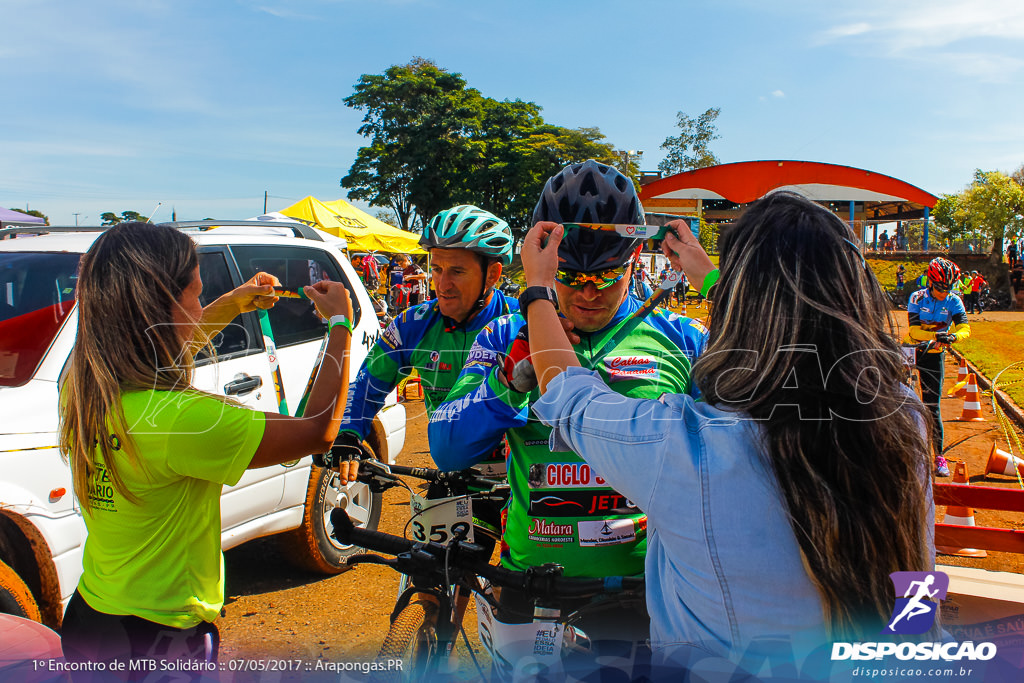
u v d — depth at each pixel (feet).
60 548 8.42
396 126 148.46
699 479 3.68
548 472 5.95
